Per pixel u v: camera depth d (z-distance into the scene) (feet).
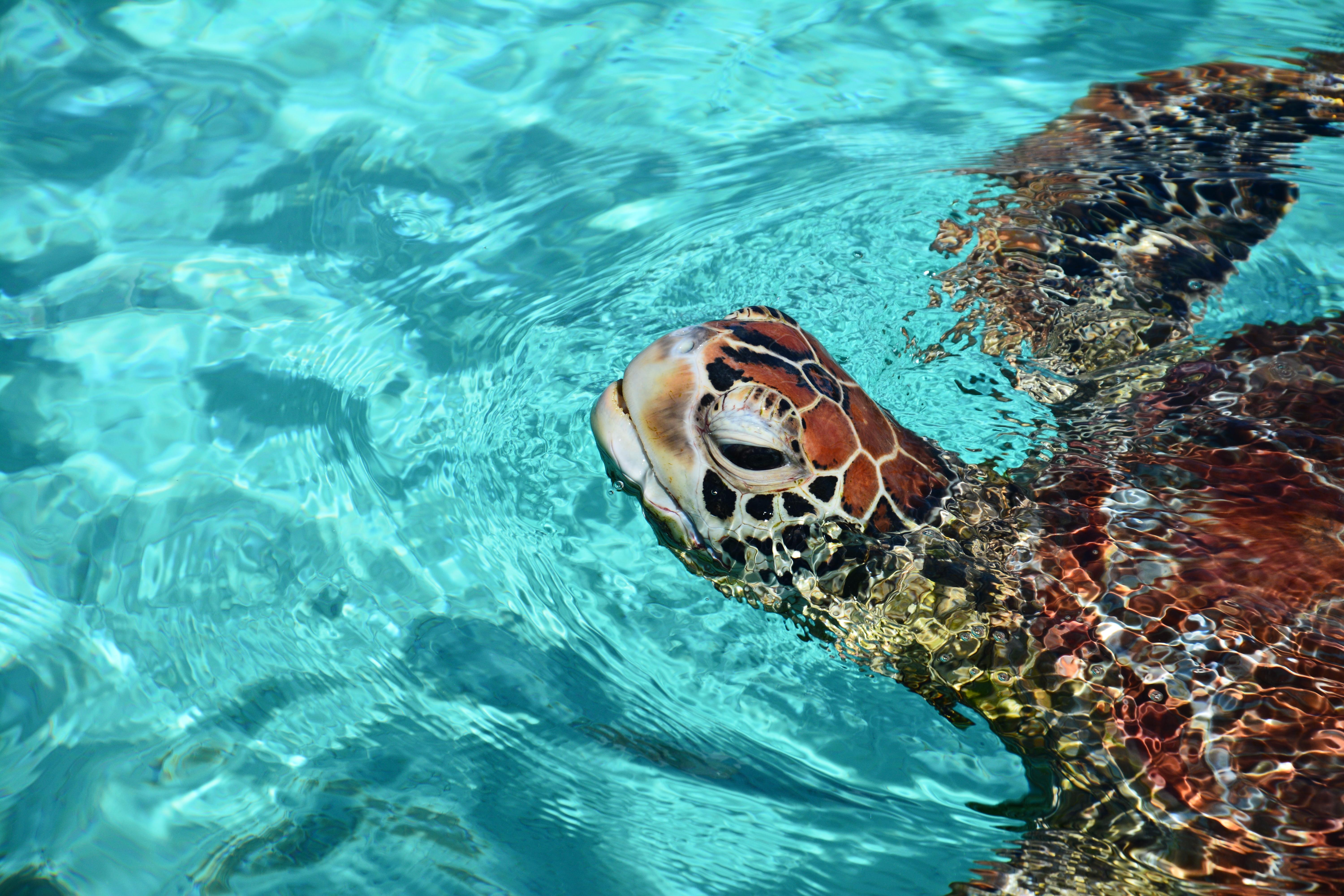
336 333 8.38
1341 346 7.45
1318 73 10.96
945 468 6.15
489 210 9.88
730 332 5.76
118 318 8.49
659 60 12.14
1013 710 5.41
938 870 4.86
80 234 9.55
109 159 10.51
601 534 6.59
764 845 4.94
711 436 5.58
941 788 5.32
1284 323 7.83
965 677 5.55
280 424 7.47
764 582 5.92
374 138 10.94
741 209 9.59
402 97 11.57
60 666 5.66
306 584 6.23
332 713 5.48
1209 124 10.28
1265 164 9.66
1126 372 7.43
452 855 4.77
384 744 5.34
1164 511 5.89
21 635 5.82
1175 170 9.62
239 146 10.75
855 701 5.73
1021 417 7.04
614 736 5.48
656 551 6.46
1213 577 5.40
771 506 5.61
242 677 5.64
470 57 12.21
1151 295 8.20
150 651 5.76
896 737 5.56
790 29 12.69
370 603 6.14
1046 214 9.17
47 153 10.52
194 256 9.28
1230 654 5.06
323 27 12.56
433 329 8.41
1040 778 5.28
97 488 6.89
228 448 7.27
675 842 4.96
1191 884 4.63
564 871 4.76
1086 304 8.12
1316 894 4.41
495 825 4.95
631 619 6.11
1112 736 5.09
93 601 6.06
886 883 4.79
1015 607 5.54
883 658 5.79
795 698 5.74
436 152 10.73
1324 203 9.10
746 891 4.72
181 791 5.00
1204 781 4.80
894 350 7.69
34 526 6.59
